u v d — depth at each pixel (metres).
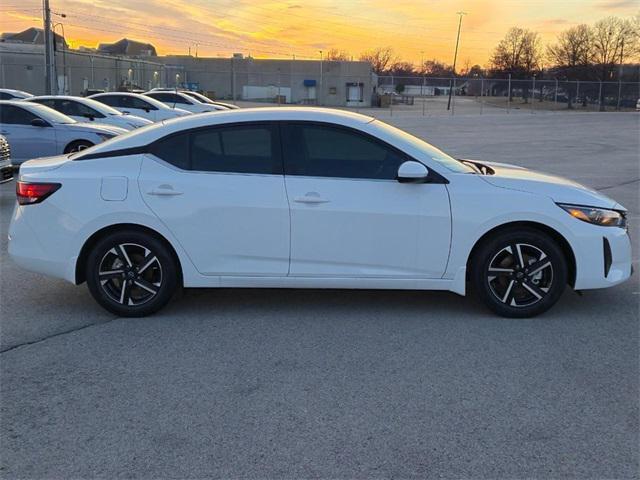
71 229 4.82
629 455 3.03
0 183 9.38
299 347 4.36
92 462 2.98
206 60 70.81
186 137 4.89
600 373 3.95
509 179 4.91
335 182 4.77
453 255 4.78
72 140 12.87
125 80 57.06
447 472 2.90
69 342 4.45
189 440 3.17
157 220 4.78
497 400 3.59
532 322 4.86
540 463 2.97
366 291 5.67
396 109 57.84
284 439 3.17
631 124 36.69
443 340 4.49
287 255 4.81
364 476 2.87
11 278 6.04
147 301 4.93
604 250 4.82
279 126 4.85
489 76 100.81
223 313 5.08
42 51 45.88
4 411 3.46
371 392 3.68
